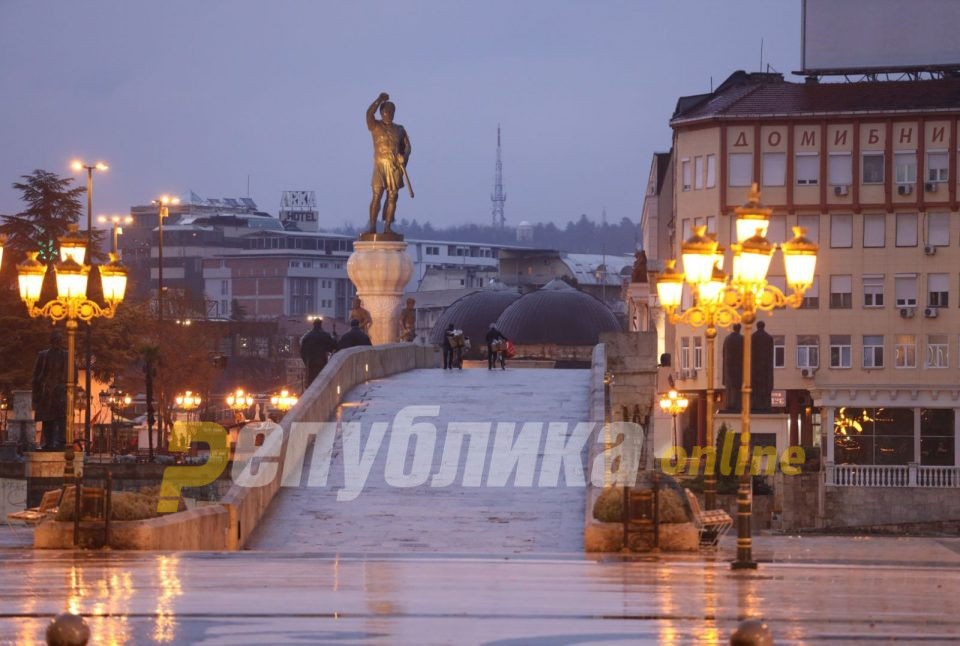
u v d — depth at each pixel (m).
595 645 41.97
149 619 46.03
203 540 73.31
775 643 42.59
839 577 58.47
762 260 65.12
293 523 80.62
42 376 123.69
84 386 190.38
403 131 143.00
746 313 65.19
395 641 42.41
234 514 76.06
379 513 82.06
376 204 142.00
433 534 77.81
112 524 68.44
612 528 69.62
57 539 68.44
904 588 54.72
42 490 123.12
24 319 192.38
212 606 48.84
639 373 115.38
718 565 63.28
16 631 43.50
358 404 105.81
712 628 45.09
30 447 155.12
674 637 43.44
